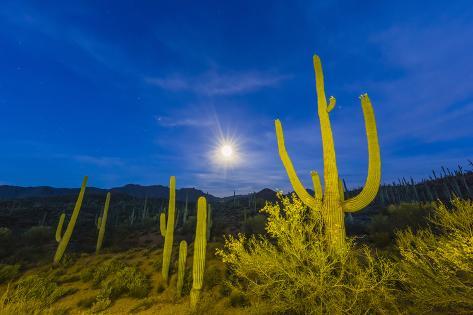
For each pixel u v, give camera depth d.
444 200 30.31
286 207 4.63
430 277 4.08
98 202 61.12
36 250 19.94
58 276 13.04
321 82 5.90
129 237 26.73
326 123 5.59
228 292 7.87
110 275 11.74
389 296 3.87
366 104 5.09
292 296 4.45
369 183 4.86
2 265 14.29
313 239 4.62
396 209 13.59
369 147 4.97
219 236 22.81
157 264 13.02
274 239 12.03
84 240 24.56
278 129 6.41
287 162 6.12
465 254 3.64
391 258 5.41
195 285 7.55
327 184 5.19
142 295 9.34
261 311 4.93
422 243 4.48
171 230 11.51
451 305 3.88
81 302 8.85
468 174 40.06
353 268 4.19
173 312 7.09
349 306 3.99
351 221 19.03
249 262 4.70
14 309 5.93
